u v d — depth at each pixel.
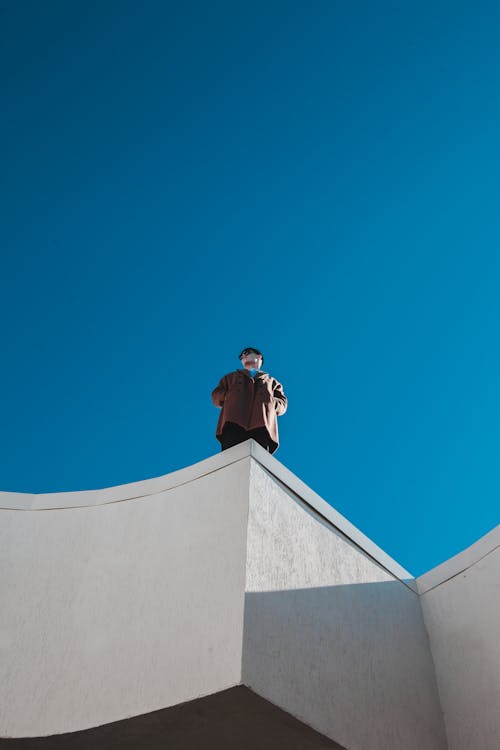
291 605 4.72
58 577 5.31
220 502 5.09
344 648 5.00
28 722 4.50
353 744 4.54
